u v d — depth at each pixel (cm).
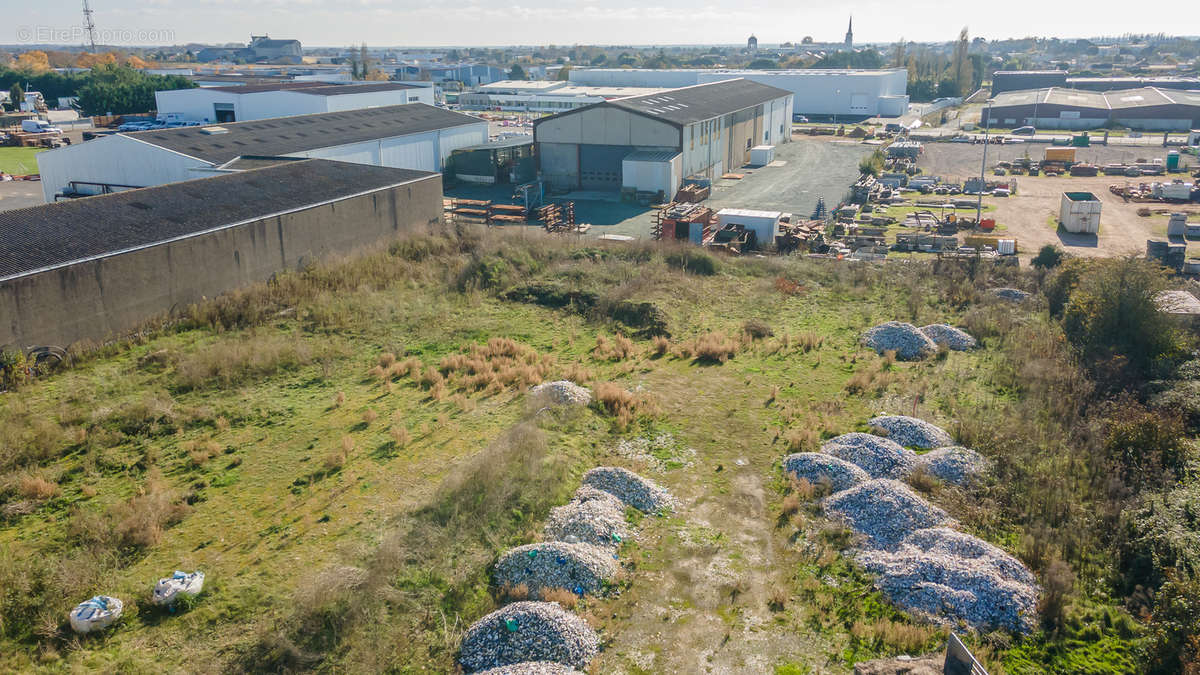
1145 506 1612
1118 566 1477
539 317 2972
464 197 5650
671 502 1723
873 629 1323
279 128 5238
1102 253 3988
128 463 1852
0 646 1248
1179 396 2047
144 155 4381
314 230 3362
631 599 1405
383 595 1355
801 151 8025
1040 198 5591
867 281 3359
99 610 1298
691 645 1298
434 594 1390
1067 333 2608
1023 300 3095
